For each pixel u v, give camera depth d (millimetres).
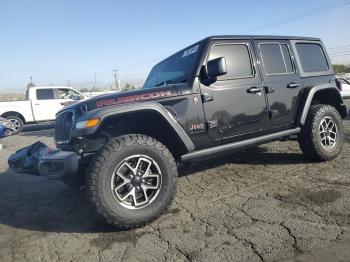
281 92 4797
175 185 3736
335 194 3943
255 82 4547
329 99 5719
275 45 4938
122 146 3463
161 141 4152
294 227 3234
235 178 4898
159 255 2994
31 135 13625
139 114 3775
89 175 3377
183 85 4031
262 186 4465
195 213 3812
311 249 2822
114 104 3645
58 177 3688
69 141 3861
